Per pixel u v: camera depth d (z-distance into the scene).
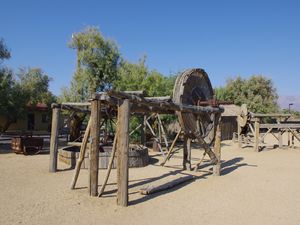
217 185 9.41
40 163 13.03
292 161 15.26
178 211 6.66
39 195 7.70
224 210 6.80
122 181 6.93
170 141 24.22
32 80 42.28
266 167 13.27
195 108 10.05
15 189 8.30
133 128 20.56
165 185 8.80
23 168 11.74
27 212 6.33
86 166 11.92
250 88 50.31
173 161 14.71
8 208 6.58
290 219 6.24
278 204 7.33
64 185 8.87
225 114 31.06
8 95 21.00
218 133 11.33
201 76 11.20
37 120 36.53
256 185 9.46
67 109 11.89
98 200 7.34
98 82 24.19
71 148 15.10
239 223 5.96
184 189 8.82
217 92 49.91
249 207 7.05
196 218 6.21
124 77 22.22
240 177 10.81
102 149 14.87
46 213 6.29
